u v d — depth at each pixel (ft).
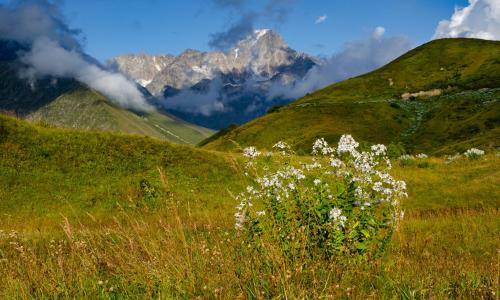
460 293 21.94
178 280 20.36
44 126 123.44
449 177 109.09
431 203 93.97
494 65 412.98
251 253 23.50
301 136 319.47
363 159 29.12
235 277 20.27
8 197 90.84
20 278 24.50
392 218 27.96
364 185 28.50
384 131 322.55
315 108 371.56
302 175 27.78
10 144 105.19
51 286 22.15
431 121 321.11
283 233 24.66
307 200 26.99
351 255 24.63
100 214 88.07
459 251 46.85
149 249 25.85
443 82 405.39
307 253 22.75
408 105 372.99
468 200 92.89
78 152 110.01
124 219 60.95
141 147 117.91
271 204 27.07
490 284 23.22
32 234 58.23
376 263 24.59
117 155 112.27
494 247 48.21
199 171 111.65
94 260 26.45
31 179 97.40
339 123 336.70
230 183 108.37
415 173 113.19
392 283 21.01
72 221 82.84
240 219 26.71
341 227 25.61
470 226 62.18
